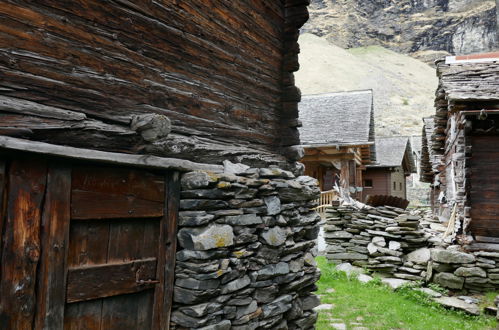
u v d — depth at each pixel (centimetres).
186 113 326
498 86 746
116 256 270
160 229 299
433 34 9750
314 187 446
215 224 307
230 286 314
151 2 295
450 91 746
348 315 583
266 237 356
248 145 403
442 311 628
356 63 7581
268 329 360
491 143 737
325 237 874
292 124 457
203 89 345
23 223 218
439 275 708
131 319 279
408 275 749
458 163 807
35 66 224
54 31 234
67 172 239
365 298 665
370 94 1725
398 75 7450
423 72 8150
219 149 347
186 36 327
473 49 9406
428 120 1636
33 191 223
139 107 284
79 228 249
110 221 267
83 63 249
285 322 385
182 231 303
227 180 316
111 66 265
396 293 703
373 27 10044
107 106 262
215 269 298
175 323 298
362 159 1816
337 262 854
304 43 8488
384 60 8550
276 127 457
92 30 254
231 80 381
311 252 439
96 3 256
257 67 423
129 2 278
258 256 350
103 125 252
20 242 216
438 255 709
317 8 10400
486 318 596
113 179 265
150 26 295
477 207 733
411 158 2650
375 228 830
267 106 441
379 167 2314
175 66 317
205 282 293
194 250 296
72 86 242
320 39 8938
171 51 313
